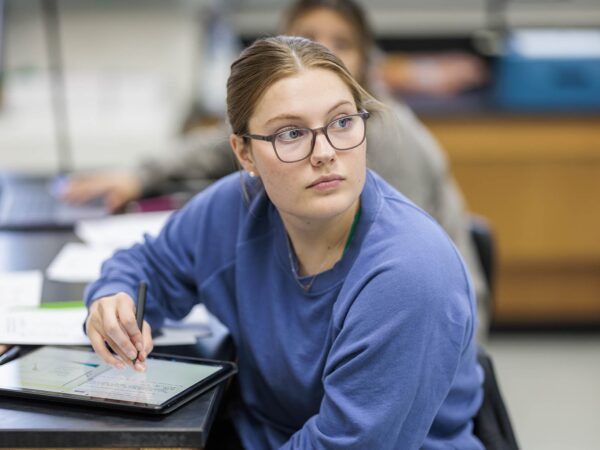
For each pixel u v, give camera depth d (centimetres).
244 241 112
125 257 121
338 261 101
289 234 106
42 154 269
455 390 104
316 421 96
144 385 96
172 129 278
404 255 93
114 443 87
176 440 86
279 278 108
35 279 140
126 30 306
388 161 156
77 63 306
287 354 105
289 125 91
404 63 294
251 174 102
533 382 256
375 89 169
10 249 158
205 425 88
